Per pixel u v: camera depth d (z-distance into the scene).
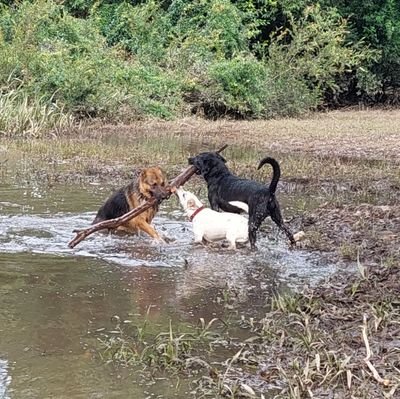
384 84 28.48
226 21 23.77
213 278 6.67
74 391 4.58
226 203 8.06
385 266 6.96
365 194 10.55
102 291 6.24
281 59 23.75
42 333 5.36
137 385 4.68
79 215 8.80
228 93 21.86
